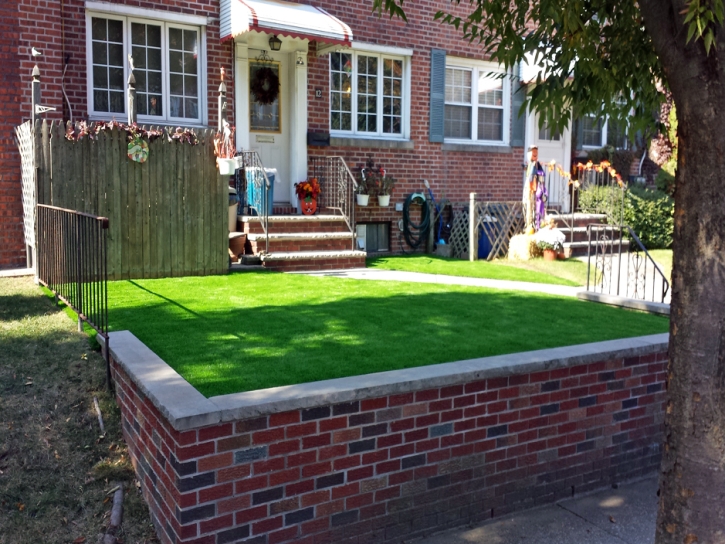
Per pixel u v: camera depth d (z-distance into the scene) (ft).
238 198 35.24
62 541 13.30
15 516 13.66
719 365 10.02
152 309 22.17
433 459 15.10
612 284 34.06
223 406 12.57
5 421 16.01
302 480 13.42
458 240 42.01
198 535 12.37
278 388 13.69
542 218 41.60
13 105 30.76
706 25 9.40
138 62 34.58
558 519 16.40
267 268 31.76
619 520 16.48
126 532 13.71
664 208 45.03
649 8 10.48
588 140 53.31
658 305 24.89
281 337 18.83
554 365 16.72
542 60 17.07
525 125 47.70
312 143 38.86
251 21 32.89
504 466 16.25
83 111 33.01
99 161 27.02
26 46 30.76
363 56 41.29
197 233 29.22
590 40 15.70
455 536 15.28
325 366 15.88
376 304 24.11
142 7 33.78
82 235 20.26
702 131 9.89
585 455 17.71
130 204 27.71
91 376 18.02
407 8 41.83
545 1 15.55
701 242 10.04
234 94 36.70
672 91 10.40
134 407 15.26
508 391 16.14
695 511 10.19
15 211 31.27
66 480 14.84
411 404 14.67
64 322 21.48
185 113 36.04
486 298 26.35
